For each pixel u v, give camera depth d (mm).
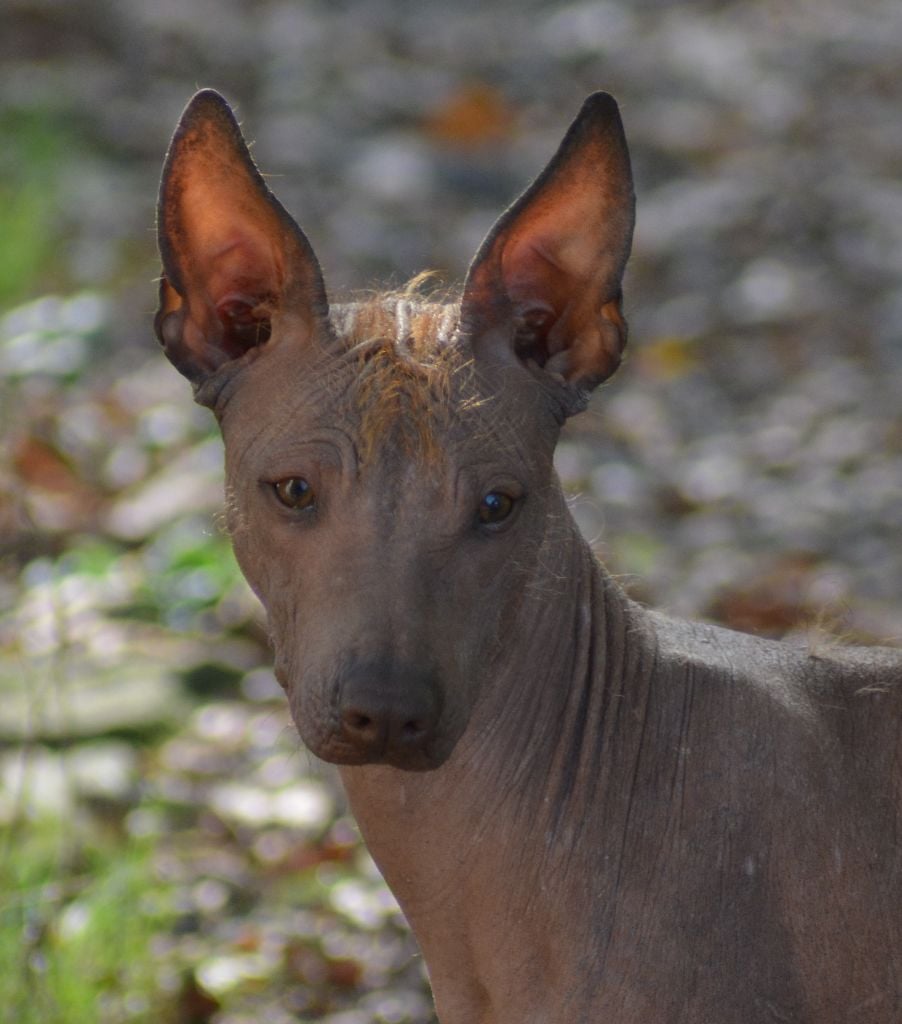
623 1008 6195
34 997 8352
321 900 9938
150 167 20812
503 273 6363
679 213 20562
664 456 15523
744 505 14695
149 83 23062
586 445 15422
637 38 26047
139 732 11188
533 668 6480
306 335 6191
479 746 6453
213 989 8992
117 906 9062
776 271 19188
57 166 20141
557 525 6539
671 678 6582
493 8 27312
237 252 6402
